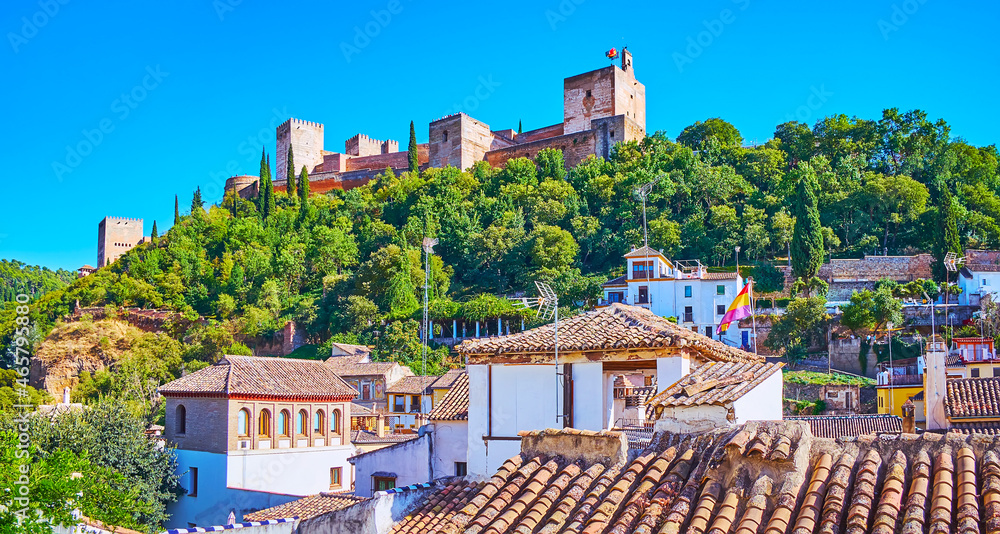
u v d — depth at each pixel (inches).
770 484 448.5
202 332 4906.5
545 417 782.5
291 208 7007.9
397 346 4220.0
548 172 6510.8
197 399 1951.3
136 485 1612.9
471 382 818.8
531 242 5275.6
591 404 770.2
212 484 1863.9
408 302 4815.5
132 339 5128.0
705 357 799.7
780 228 4972.9
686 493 468.8
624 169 6141.7
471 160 7106.3
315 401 2062.0
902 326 3718.0
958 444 450.3
